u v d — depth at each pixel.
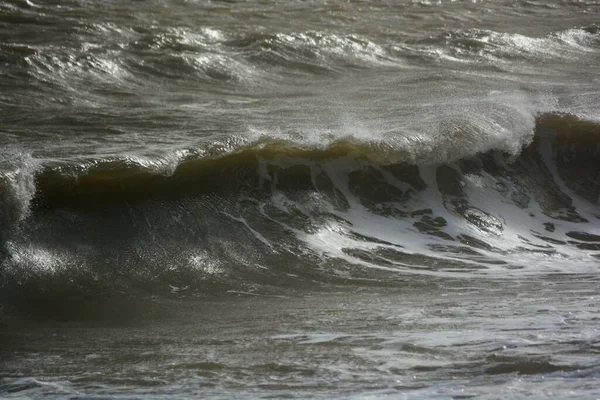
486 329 19.92
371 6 75.12
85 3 65.38
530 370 16.34
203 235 29.95
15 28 57.25
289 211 32.53
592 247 32.66
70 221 28.89
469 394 14.80
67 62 50.50
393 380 16.17
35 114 41.06
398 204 34.53
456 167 36.97
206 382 16.95
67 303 25.03
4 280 25.78
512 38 66.50
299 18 68.62
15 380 17.94
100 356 19.73
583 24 74.56
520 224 34.59
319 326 21.39
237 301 25.33
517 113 42.00
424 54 61.00
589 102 47.16
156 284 26.67
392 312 22.62
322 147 35.56
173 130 38.53
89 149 34.44
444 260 30.02
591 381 15.46
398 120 40.72
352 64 57.25
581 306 22.73
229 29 62.31
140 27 59.81
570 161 39.38
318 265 28.83
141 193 30.95
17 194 29.05
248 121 40.72
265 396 15.65
